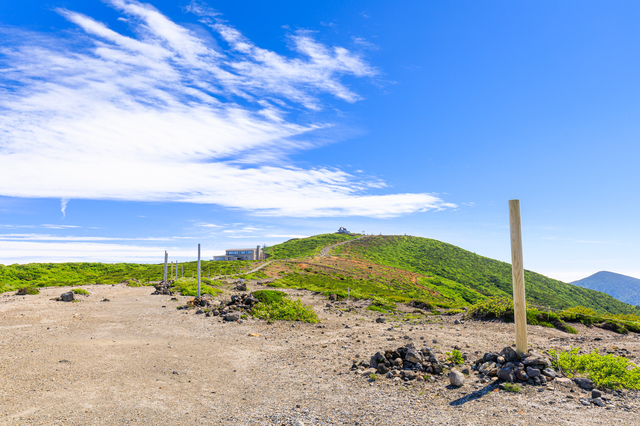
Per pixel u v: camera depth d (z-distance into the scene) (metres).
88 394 7.54
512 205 8.35
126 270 90.56
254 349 12.00
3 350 10.86
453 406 6.59
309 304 27.73
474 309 19.48
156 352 11.29
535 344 12.82
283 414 6.51
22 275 63.19
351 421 6.11
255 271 85.75
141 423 6.20
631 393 6.99
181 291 32.09
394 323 18.36
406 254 162.38
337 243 183.88
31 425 6.02
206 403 7.13
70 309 20.70
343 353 11.25
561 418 5.86
